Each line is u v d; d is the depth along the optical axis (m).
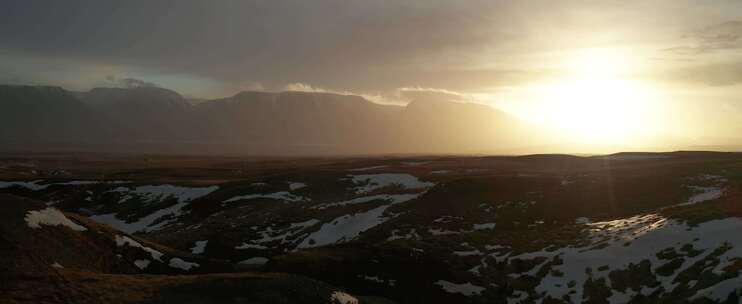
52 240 34.97
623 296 31.33
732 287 26.00
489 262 40.62
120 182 95.25
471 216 55.78
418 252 43.69
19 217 35.09
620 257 35.81
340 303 31.34
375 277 39.91
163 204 81.69
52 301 25.48
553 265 37.59
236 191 82.19
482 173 89.69
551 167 102.81
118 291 28.30
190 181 95.88
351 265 42.00
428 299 36.62
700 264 30.77
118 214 80.06
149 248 43.38
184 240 61.84
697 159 101.75
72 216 41.19
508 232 48.53
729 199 43.78
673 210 44.00
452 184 68.88
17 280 27.50
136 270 38.66
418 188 75.94
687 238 35.06
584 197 59.56
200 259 45.22
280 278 32.44
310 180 88.62
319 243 56.75
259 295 29.58
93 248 37.75
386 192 75.81
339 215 65.06
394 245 45.72
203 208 76.88
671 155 116.88
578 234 44.00
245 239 60.28
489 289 36.62
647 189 60.75
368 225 58.31
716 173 68.62
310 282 32.78
